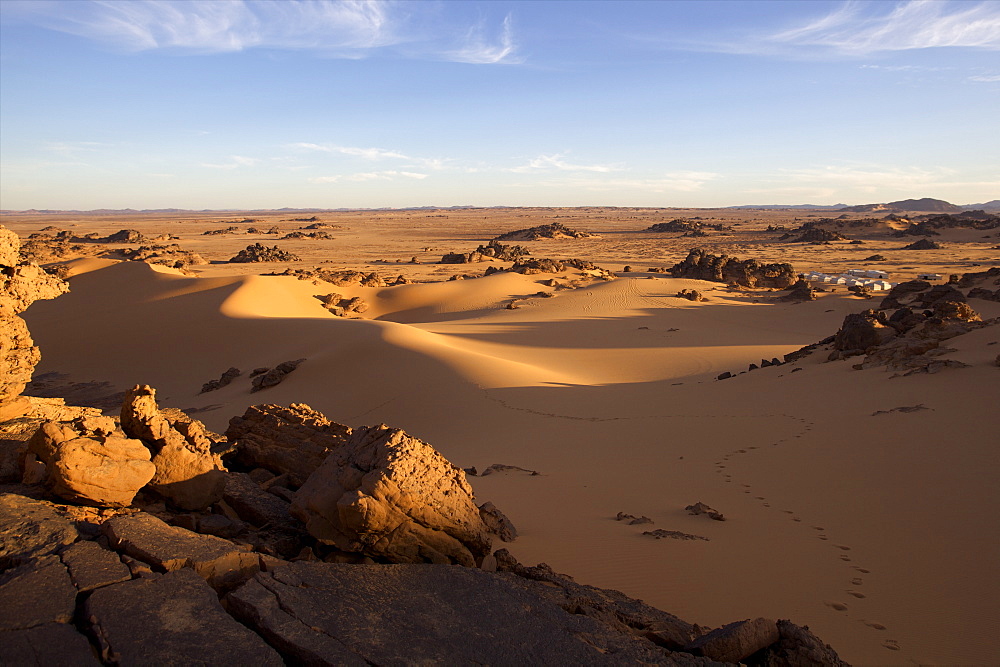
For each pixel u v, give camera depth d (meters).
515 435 24.48
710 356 47.16
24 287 10.98
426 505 8.48
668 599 8.61
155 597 6.01
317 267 137.25
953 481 12.73
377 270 134.88
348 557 8.32
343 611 6.22
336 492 8.62
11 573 6.18
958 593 8.62
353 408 32.50
